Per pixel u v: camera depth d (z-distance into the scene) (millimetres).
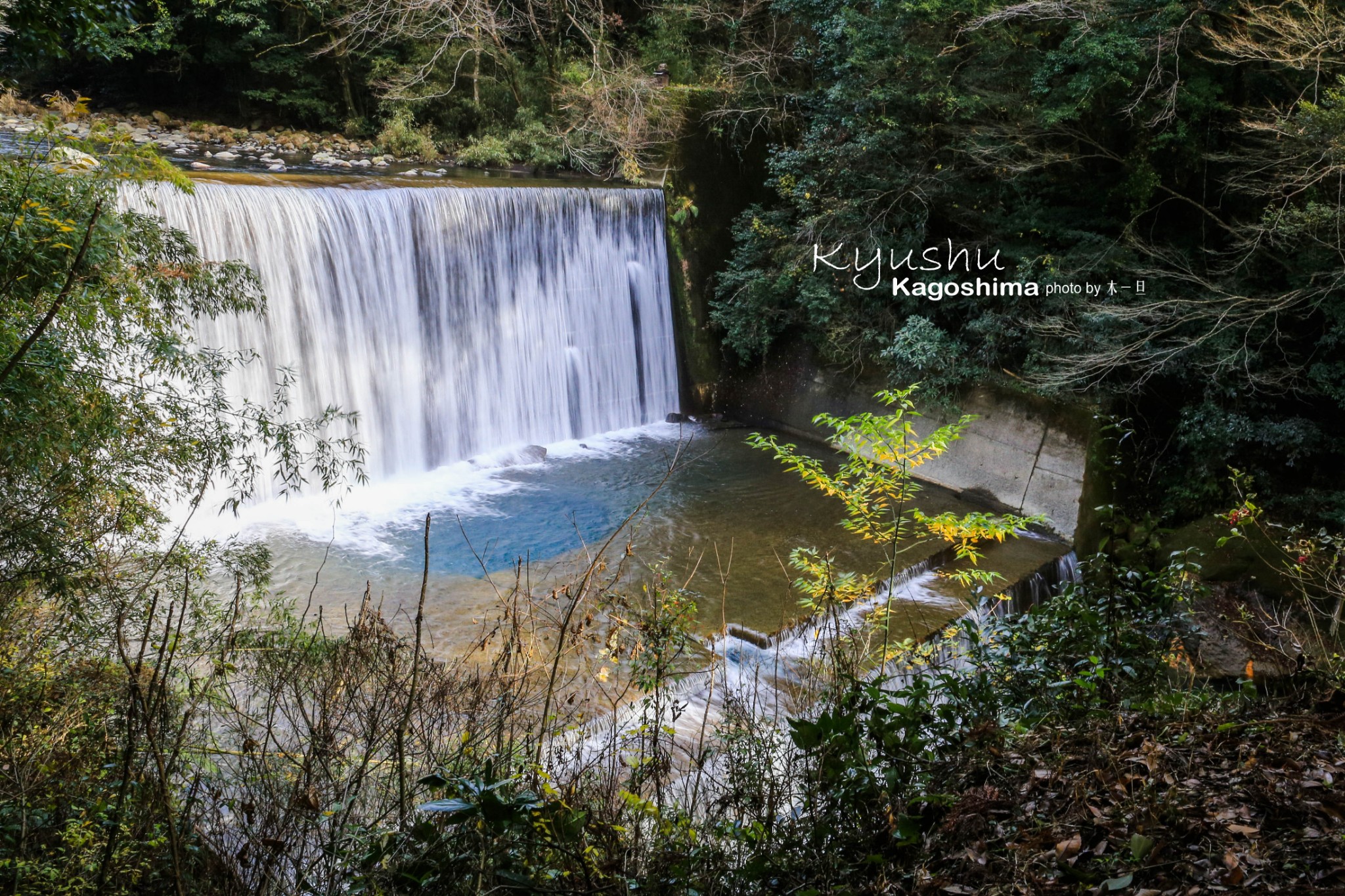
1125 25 14641
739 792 4391
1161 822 3580
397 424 16344
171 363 8008
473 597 11828
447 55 25078
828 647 7043
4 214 5941
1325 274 13828
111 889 3973
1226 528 14500
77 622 6168
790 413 19797
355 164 22531
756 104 20172
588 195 18422
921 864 3662
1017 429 16641
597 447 18422
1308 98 14852
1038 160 16562
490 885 3375
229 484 14070
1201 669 7254
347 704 5164
